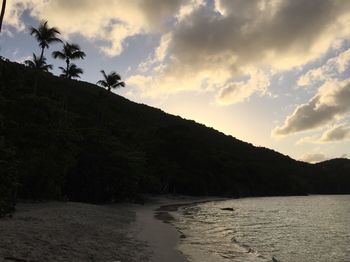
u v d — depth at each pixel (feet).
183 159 420.77
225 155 491.31
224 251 65.00
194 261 54.34
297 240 90.07
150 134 400.67
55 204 119.85
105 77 249.75
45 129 126.52
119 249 54.75
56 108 135.33
